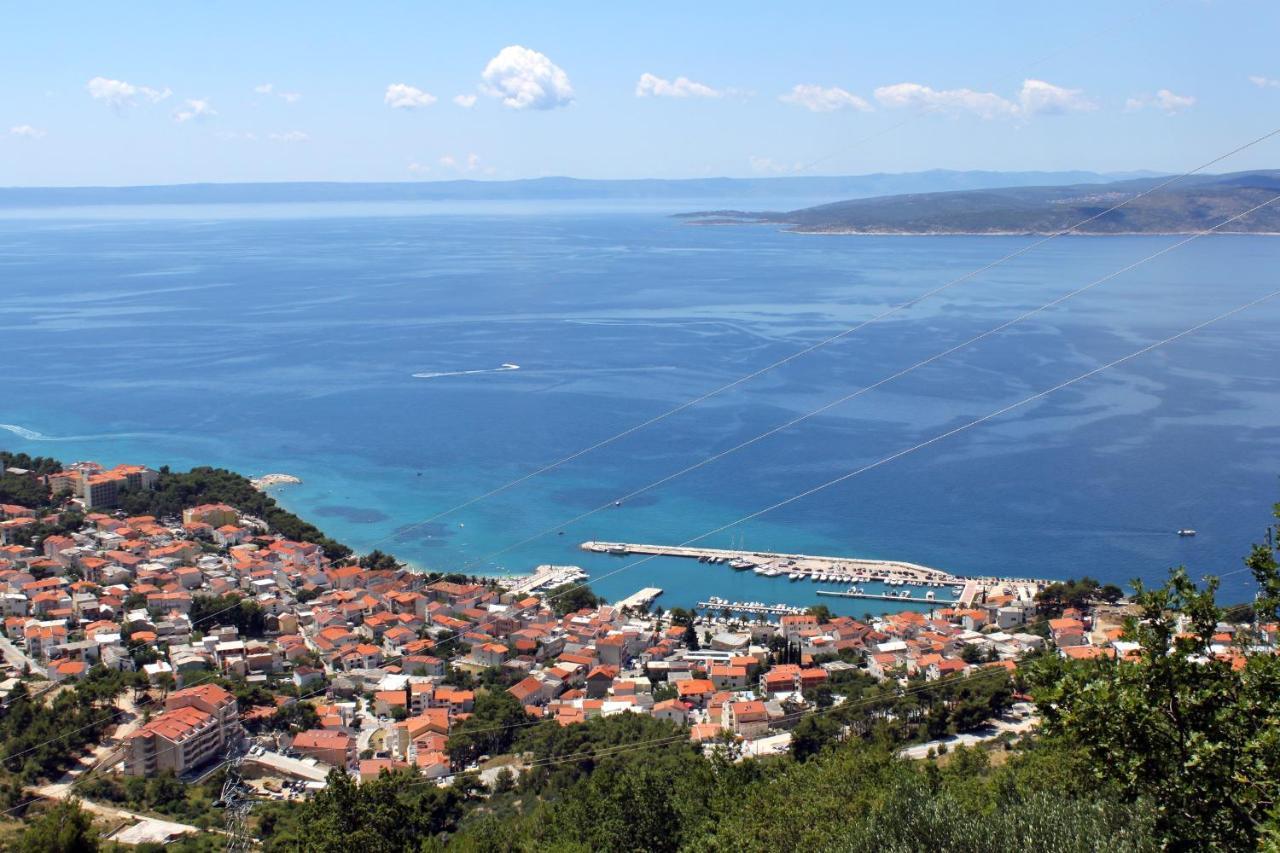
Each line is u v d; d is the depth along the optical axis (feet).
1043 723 207.51
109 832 393.09
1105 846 210.18
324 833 323.78
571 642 623.77
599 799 357.00
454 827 411.34
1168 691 188.96
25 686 524.11
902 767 339.98
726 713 520.42
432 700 544.21
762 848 302.45
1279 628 195.62
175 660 565.53
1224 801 180.65
